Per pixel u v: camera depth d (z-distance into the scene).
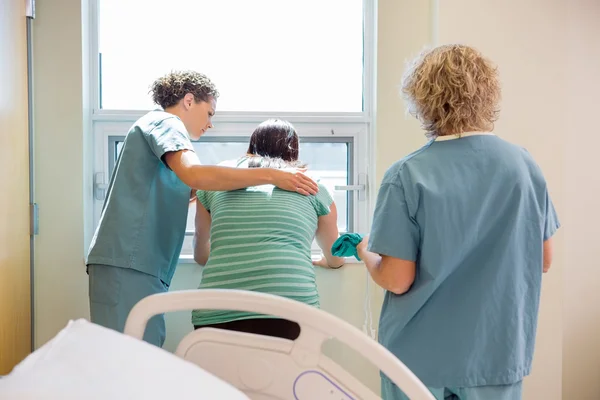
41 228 1.83
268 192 1.51
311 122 1.98
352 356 1.91
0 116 1.59
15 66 1.69
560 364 1.86
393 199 1.16
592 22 2.00
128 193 1.53
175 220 1.60
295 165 1.62
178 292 0.98
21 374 0.70
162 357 0.80
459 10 1.83
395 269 1.16
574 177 2.02
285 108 2.01
